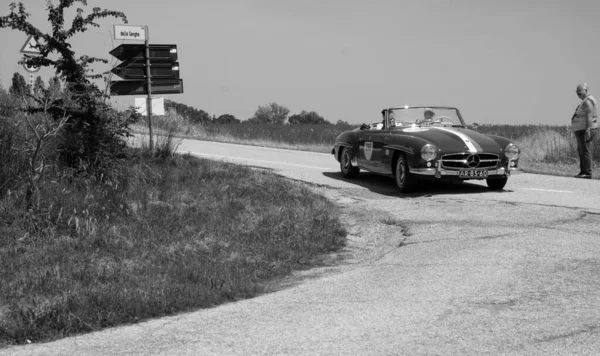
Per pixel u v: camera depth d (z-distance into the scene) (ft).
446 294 15.51
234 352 11.75
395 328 12.87
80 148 28.02
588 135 41.34
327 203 31.42
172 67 36.76
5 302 15.30
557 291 15.38
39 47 27.91
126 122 29.86
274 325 13.44
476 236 23.29
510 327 12.69
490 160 33.58
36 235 21.13
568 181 39.63
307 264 20.97
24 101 31.68
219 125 106.73
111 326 14.01
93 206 23.71
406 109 38.88
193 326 13.65
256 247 22.33
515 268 18.03
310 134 92.89
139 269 18.74
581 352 11.18
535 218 26.17
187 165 34.71
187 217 24.86
